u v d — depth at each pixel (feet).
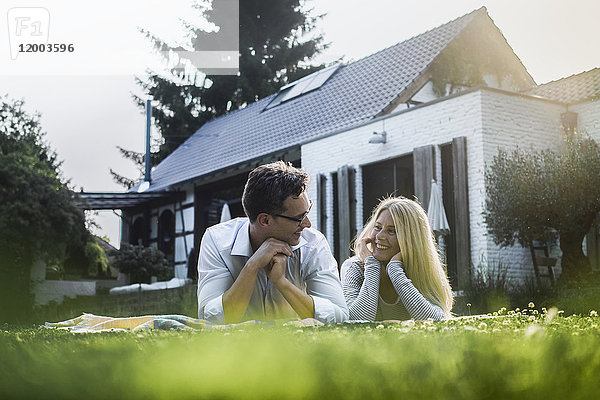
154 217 78.84
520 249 38.37
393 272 9.82
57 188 61.26
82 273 72.49
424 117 41.45
